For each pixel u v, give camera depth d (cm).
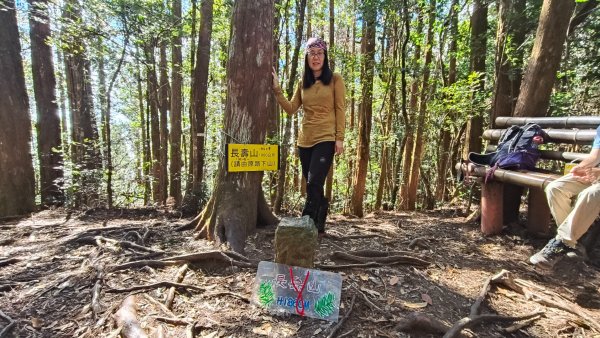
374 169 1102
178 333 185
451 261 307
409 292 239
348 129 1046
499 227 385
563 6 388
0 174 510
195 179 598
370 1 604
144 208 528
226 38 791
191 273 251
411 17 630
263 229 344
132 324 186
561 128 358
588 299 251
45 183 634
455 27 655
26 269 260
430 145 946
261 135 329
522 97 424
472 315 211
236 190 320
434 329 195
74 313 203
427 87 744
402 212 628
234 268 257
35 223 431
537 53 409
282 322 199
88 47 530
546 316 225
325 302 203
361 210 666
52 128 642
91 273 245
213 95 995
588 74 610
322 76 300
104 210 504
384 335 190
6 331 185
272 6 320
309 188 312
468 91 612
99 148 663
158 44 586
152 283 230
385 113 958
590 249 314
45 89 634
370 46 696
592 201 252
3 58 518
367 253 294
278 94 334
